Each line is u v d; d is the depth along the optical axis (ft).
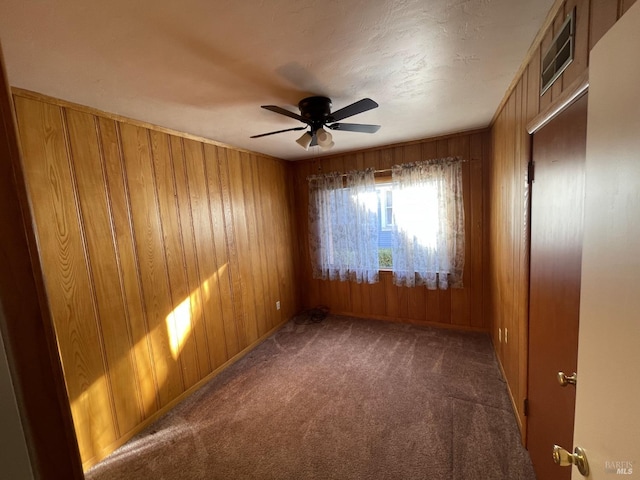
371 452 5.82
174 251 8.00
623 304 1.83
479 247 10.37
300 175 13.48
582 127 3.30
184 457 6.01
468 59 5.02
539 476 4.93
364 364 9.14
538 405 4.96
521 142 5.61
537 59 4.61
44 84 5.02
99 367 6.20
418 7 3.66
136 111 6.51
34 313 1.27
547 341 4.48
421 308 11.73
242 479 5.41
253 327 11.01
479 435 6.06
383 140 10.61
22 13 3.27
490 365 8.61
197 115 6.93
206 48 4.28
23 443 1.24
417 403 7.16
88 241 6.08
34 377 1.27
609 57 2.00
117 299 6.59
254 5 3.44
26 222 1.26
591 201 2.24
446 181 10.36
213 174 9.36
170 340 7.80
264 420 6.93
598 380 2.13
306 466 5.59
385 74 5.42
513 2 3.67
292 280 13.58
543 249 4.58
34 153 5.31
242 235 10.57
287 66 4.92
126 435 6.61
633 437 1.73
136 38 3.94
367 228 11.99
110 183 6.51
